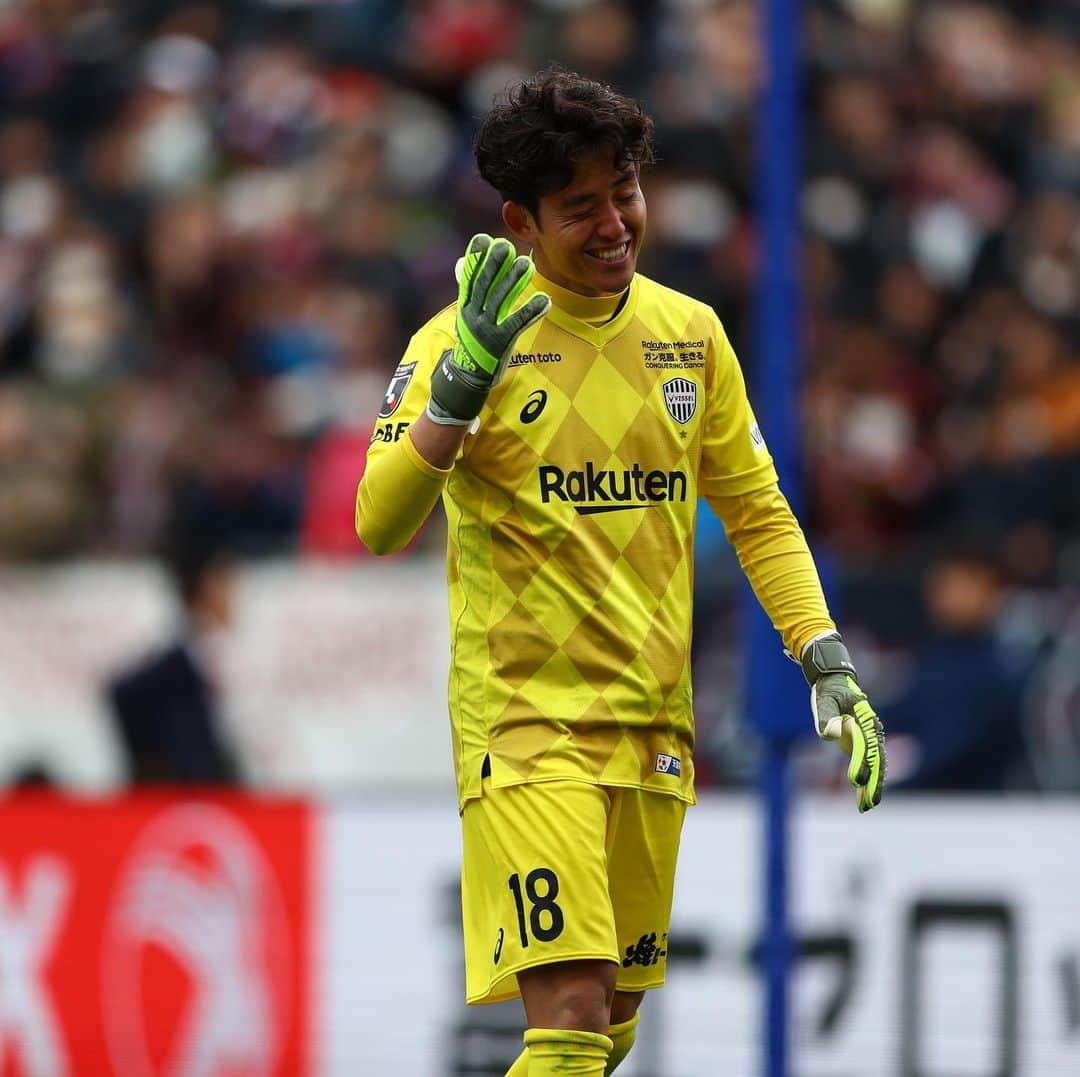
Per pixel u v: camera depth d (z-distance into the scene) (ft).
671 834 44.83
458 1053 75.36
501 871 43.01
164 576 90.79
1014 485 97.91
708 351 44.78
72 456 102.63
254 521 99.91
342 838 76.89
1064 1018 73.36
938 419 110.11
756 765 84.33
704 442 45.21
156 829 77.61
